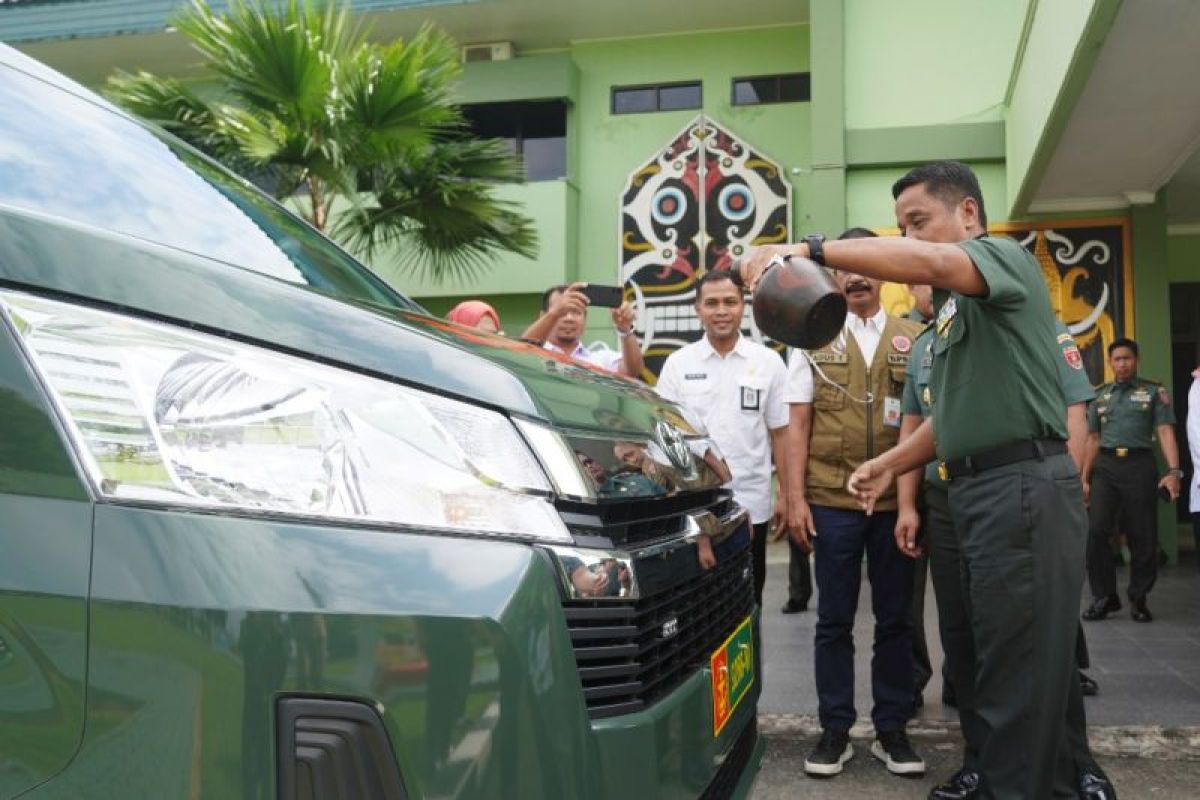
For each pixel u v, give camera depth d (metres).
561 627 1.37
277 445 1.31
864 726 3.92
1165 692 4.27
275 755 1.19
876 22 8.85
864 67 8.87
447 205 8.02
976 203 2.65
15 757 1.18
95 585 1.19
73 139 1.93
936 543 3.23
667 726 1.58
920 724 3.89
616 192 11.80
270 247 2.18
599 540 1.51
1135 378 6.50
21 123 1.84
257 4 7.23
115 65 12.69
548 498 1.46
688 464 1.91
